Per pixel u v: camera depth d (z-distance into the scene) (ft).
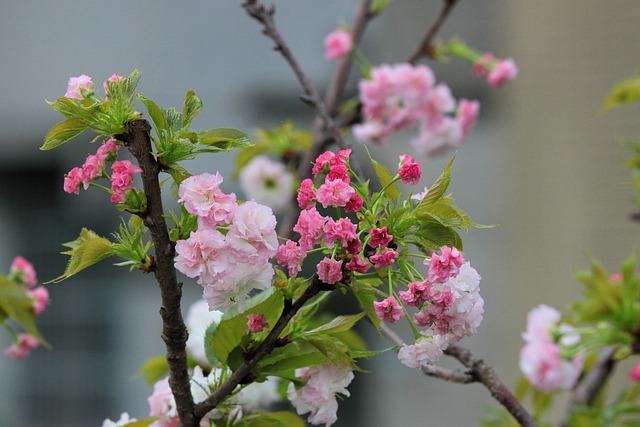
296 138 19.39
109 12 33.71
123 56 33.40
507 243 29.07
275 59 33.01
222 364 13.47
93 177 13.12
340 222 13.05
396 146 27.89
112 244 13.19
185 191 13.03
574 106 27.99
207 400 13.32
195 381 13.55
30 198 32.32
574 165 27.73
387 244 13.12
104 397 31.78
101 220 31.73
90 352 31.89
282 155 19.51
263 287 13.09
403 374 30.22
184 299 29.99
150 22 33.63
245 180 20.53
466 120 19.34
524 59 29.27
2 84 33.17
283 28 33.27
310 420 13.42
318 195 13.10
